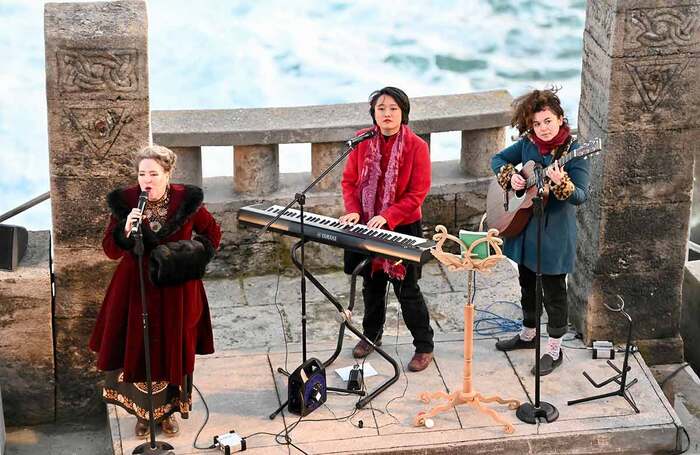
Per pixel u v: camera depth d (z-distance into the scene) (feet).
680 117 52.26
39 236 53.98
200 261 46.47
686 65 51.37
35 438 52.70
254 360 54.13
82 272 51.62
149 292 46.60
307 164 102.63
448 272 62.75
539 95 49.32
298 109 62.44
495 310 59.11
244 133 59.93
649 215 53.93
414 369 52.90
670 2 50.29
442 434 48.93
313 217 49.75
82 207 50.65
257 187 61.77
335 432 49.08
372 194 50.55
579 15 144.97
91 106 49.11
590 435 49.11
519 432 49.06
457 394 49.80
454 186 62.69
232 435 48.65
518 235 51.72
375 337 54.19
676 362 56.49
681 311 59.62
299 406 49.96
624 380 51.06
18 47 131.13
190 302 47.16
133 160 50.08
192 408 50.80
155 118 61.21
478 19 145.59
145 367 47.21
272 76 135.64
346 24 144.97
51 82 48.70
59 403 53.57
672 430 49.65
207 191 61.98
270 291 61.31
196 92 131.85
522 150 51.13
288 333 57.77
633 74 51.34
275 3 148.66
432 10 147.02
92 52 48.34
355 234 48.39
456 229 63.67
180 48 137.90
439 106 62.34
